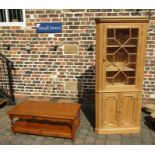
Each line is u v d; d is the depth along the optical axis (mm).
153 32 5984
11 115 5148
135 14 5973
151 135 5242
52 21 6215
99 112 5176
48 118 4973
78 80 6625
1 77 6934
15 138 5223
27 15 6250
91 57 6379
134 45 4844
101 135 5277
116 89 5027
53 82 6734
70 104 5566
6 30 6438
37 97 6949
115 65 5047
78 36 6246
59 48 6398
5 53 6660
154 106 6277
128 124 5281
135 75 4969
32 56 6574
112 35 4770
